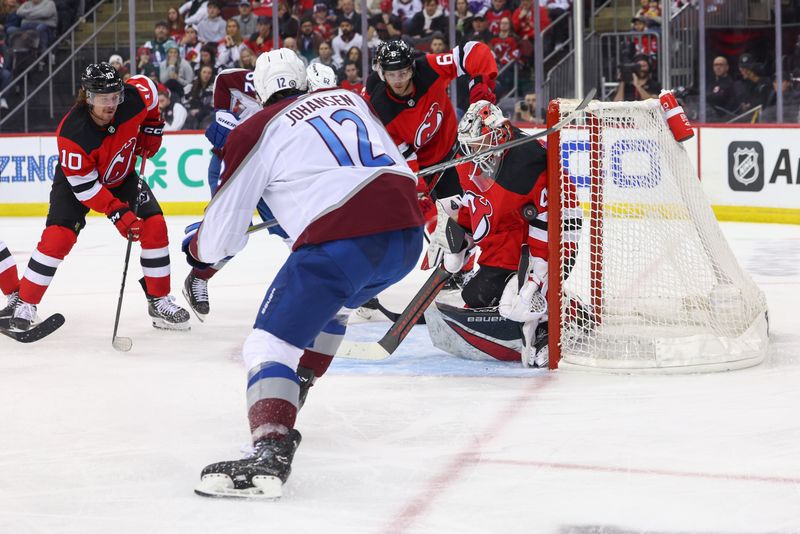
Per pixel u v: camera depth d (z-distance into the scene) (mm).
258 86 4730
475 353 7051
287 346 4344
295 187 4375
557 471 4613
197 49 21000
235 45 20969
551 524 3949
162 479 4598
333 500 4277
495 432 5293
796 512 4031
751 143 16422
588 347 6789
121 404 6047
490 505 4180
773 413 5566
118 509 4195
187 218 19172
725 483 4398
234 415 5770
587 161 6895
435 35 20516
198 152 19578
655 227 6871
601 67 20016
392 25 20781
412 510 4137
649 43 19516
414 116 8852
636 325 6832
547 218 6613
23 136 19734
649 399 5926
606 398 5969
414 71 8641
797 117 18531
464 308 7020
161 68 21078
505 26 20516
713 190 16969
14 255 14273
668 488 4348
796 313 8742
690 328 6832
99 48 21828
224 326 8734
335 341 5094
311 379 5129
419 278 11414
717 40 18844
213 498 4316
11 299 8375
